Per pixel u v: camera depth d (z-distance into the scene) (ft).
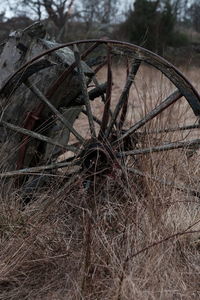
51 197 12.33
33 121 13.44
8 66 14.20
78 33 83.51
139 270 10.11
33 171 13.14
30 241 10.97
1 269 10.51
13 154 13.96
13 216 12.03
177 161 13.80
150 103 16.24
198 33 89.86
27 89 13.74
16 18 75.10
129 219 11.27
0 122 13.53
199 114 12.19
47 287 10.28
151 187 12.32
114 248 10.71
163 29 73.15
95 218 11.54
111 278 10.03
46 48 13.71
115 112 12.92
